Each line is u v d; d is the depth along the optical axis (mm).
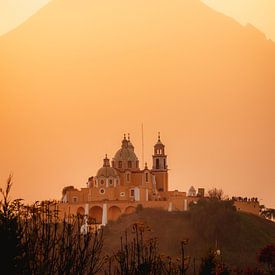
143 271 169250
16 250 151875
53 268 152250
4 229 152625
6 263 150750
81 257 155500
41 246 154125
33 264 152000
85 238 165500
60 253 154625
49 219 161125
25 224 158000
